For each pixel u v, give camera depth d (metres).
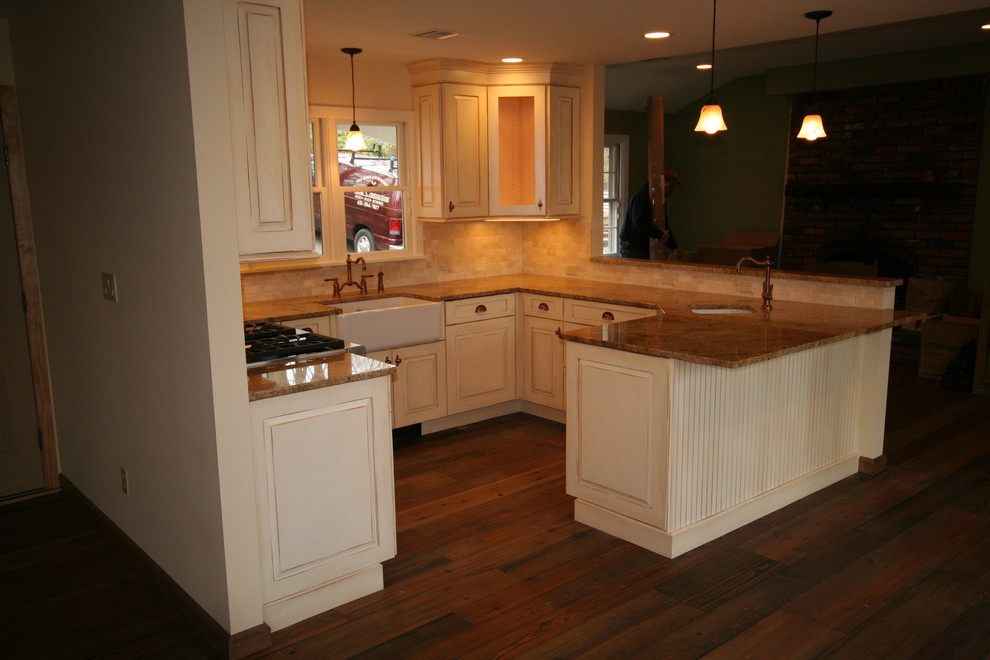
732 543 3.21
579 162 5.29
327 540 2.67
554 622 2.62
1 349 3.67
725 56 6.56
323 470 2.63
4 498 3.77
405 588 2.87
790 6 3.55
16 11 3.31
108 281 2.89
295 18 2.46
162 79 2.27
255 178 2.44
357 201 4.94
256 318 3.88
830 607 2.69
